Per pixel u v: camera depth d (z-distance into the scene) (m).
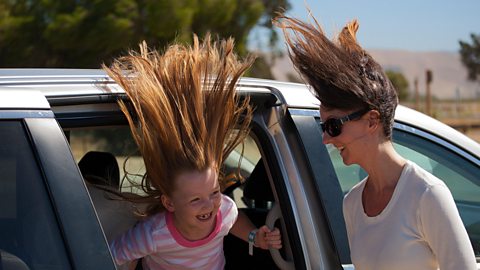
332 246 2.75
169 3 14.52
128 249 2.61
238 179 2.87
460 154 3.18
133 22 14.64
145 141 2.41
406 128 3.06
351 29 2.53
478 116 38.06
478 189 3.21
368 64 2.45
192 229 2.58
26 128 2.07
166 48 2.74
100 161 3.15
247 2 15.95
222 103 2.52
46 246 2.02
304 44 2.46
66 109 2.31
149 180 2.61
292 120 2.80
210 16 15.38
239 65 2.58
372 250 2.46
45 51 15.21
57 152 2.10
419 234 2.36
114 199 2.76
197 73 2.49
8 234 2.00
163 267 2.68
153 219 2.64
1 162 2.02
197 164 2.45
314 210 2.75
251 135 2.79
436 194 2.32
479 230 3.15
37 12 15.15
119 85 2.44
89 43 14.66
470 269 2.28
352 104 2.39
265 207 3.53
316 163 2.79
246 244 3.31
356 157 2.47
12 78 2.29
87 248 2.06
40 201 2.04
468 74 32.75
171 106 2.46
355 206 2.58
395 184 2.43
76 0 15.05
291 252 2.76
